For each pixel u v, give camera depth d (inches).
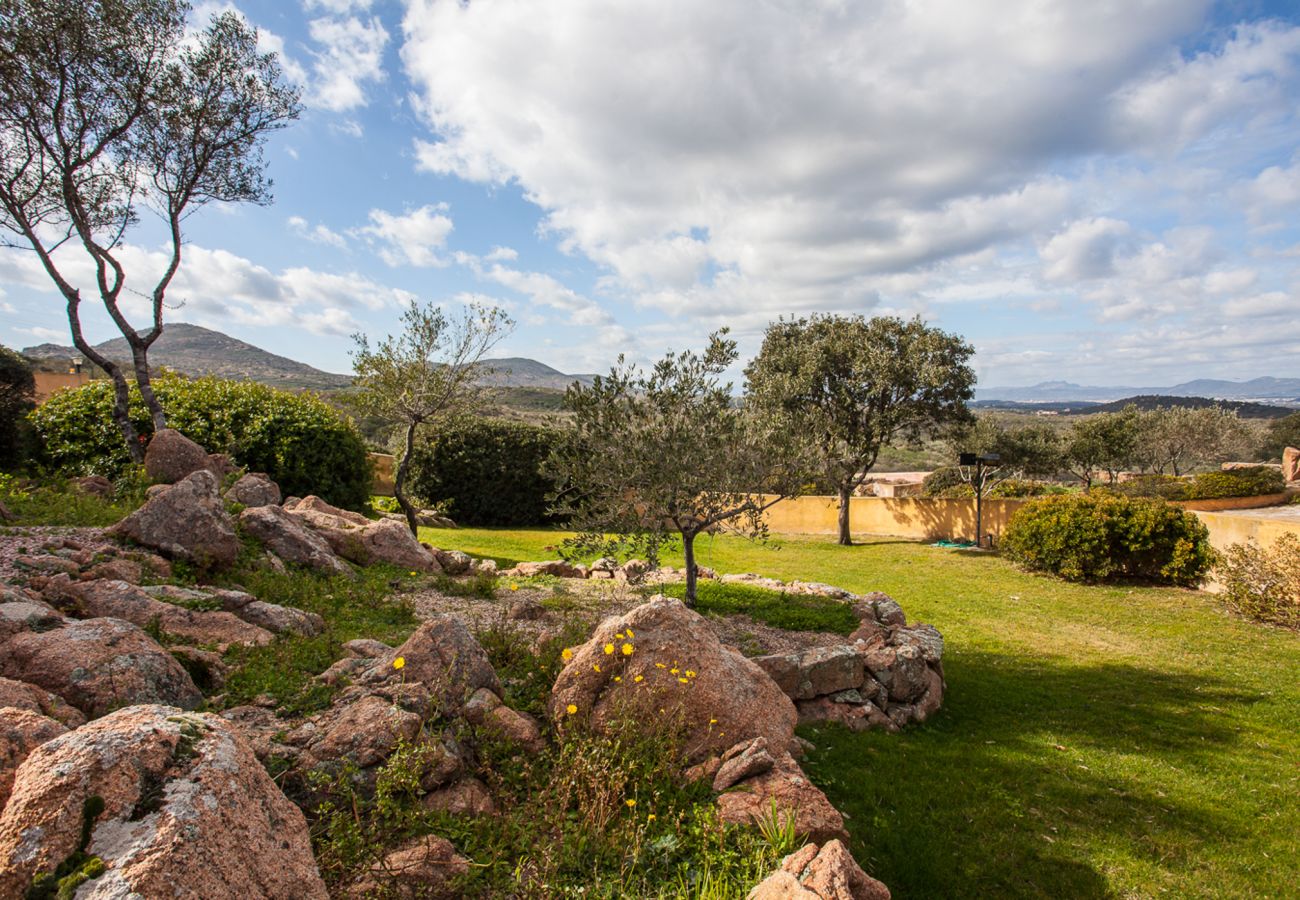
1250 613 510.0
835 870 128.0
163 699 162.4
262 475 463.8
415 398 549.6
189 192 515.2
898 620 386.6
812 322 966.4
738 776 181.5
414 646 194.4
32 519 320.2
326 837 132.9
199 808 92.8
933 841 199.3
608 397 364.2
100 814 89.0
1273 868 194.5
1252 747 278.8
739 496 374.3
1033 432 1291.8
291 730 165.6
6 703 133.7
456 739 173.3
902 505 1060.5
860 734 275.6
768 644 342.0
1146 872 190.5
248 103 528.7
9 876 83.0
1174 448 1750.7
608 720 196.1
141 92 474.9
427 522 826.8
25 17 426.9
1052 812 221.0
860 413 903.7
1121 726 299.3
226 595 249.9
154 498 299.1
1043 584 637.9
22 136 451.5
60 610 204.4
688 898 138.8
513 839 149.7
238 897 90.7
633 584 406.6
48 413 542.3
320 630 264.4
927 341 868.0
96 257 466.6
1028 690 346.0
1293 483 1451.8
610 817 159.5
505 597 394.9
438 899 128.3
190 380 625.9
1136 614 521.7
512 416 970.1
